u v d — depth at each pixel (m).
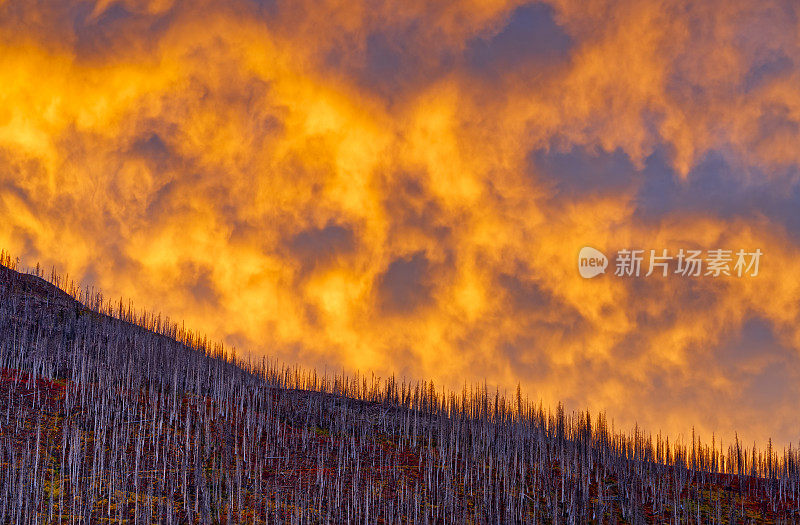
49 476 96.31
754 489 122.44
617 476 120.44
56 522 87.19
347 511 98.31
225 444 112.62
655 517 109.44
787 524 109.31
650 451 131.12
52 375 127.62
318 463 113.06
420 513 102.38
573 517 103.00
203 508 92.94
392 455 121.75
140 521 89.56
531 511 106.94
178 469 102.88
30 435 104.56
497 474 115.75
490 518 101.12
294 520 93.50
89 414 112.38
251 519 94.44
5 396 114.94
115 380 131.00
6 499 87.44
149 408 120.94
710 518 110.38
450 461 119.31
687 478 125.06
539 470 122.06
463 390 144.00
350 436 128.25
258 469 108.19
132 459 103.50
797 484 122.50
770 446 128.38
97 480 96.81
